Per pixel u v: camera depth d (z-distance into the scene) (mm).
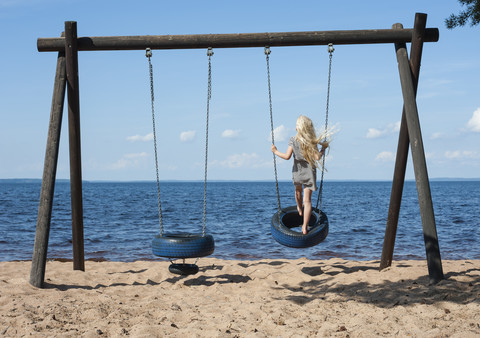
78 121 7051
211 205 40500
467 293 5438
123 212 30828
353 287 6355
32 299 5492
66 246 14148
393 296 5676
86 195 63781
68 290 6152
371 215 28250
